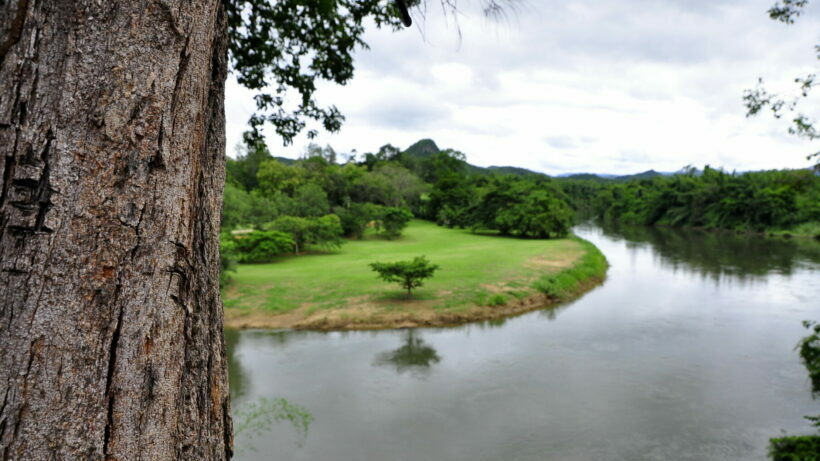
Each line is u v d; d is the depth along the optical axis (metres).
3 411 0.79
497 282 18.50
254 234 24.39
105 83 0.85
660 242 40.97
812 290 19.47
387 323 14.25
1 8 0.78
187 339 1.04
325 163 56.97
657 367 10.88
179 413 1.02
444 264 22.78
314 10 3.71
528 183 48.97
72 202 0.82
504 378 10.21
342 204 44.97
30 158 0.79
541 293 17.75
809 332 13.63
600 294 19.11
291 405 8.80
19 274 0.79
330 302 15.80
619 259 30.00
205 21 1.02
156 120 0.91
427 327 14.13
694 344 12.59
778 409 8.80
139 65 0.88
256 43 3.83
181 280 0.98
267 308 15.30
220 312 1.22
